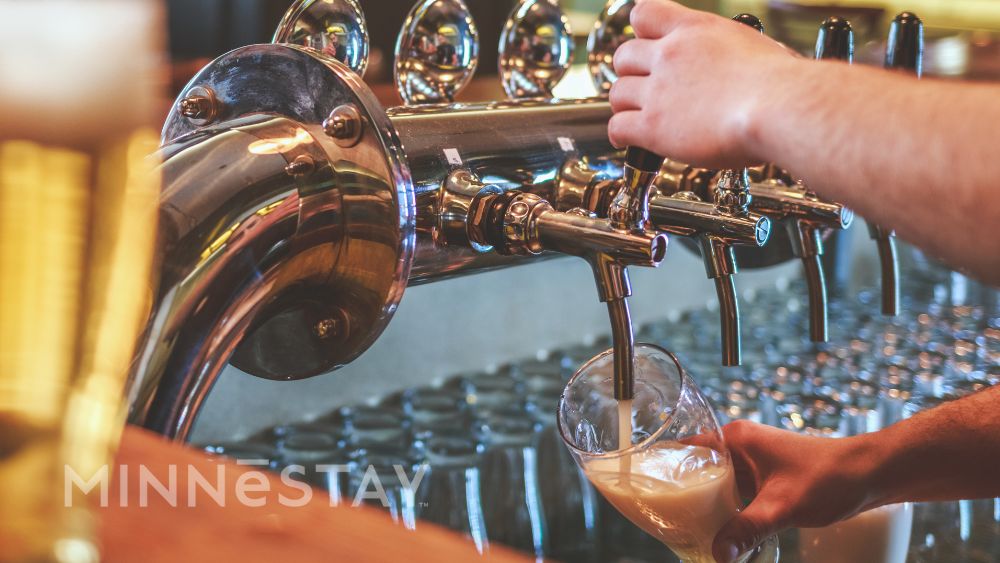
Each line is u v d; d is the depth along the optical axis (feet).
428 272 2.21
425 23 2.54
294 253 1.96
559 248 2.04
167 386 1.72
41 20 0.54
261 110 2.08
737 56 1.89
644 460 2.26
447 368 5.15
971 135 1.61
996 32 12.77
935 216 1.66
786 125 1.77
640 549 4.33
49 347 0.60
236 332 1.88
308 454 3.88
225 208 1.85
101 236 0.60
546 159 2.36
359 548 0.80
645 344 2.35
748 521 2.39
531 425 4.32
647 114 1.95
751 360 5.36
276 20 8.77
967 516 3.88
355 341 2.06
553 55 2.78
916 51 2.33
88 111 0.56
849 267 7.16
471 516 3.97
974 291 6.95
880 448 2.65
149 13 0.59
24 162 0.55
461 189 2.11
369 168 1.94
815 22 9.76
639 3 2.06
